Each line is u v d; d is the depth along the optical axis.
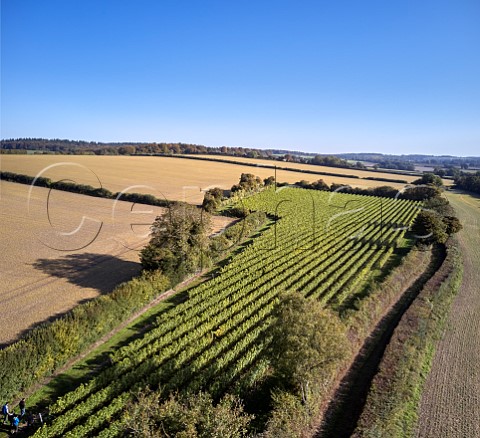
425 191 100.62
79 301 33.78
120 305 30.64
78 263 43.09
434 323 33.09
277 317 23.77
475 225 74.81
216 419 16.64
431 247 57.25
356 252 52.59
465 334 32.12
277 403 21.39
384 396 23.33
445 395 24.20
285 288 38.81
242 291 37.53
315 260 47.59
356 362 27.81
